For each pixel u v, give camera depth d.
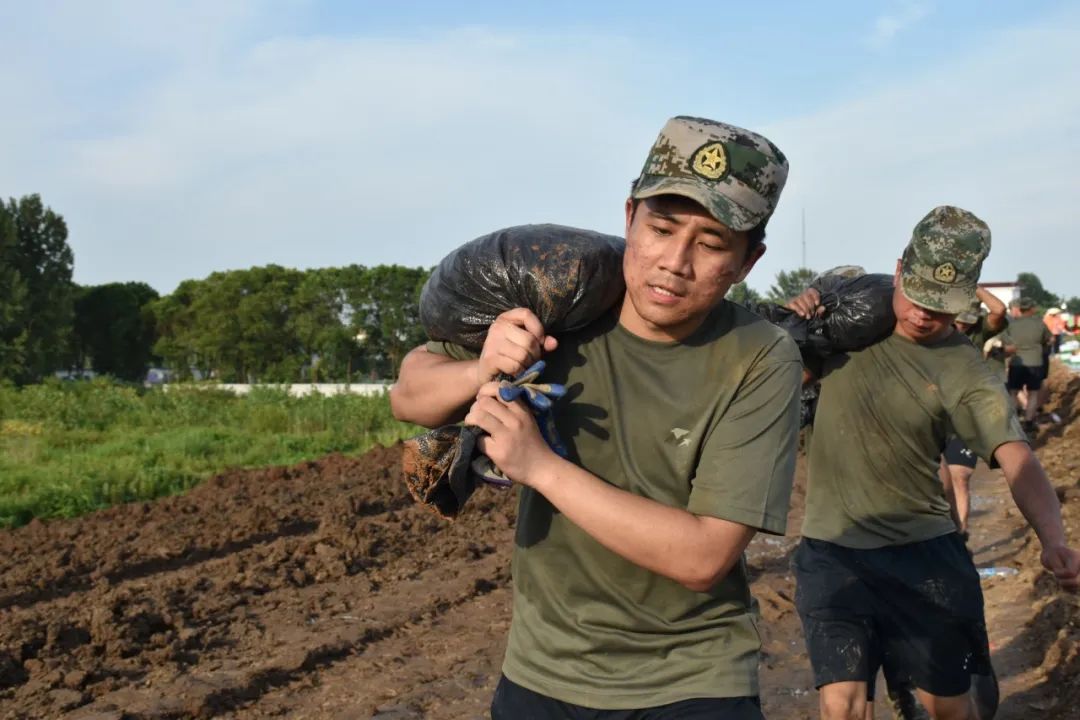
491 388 2.29
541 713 2.48
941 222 3.85
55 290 55.16
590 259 2.39
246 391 32.59
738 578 2.51
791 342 2.47
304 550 8.48
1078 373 26.14
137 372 75.38
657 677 2.41
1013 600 7.17
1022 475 3.79
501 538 9.30
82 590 7.75
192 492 12.11
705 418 2.39
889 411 4.04
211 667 5.91
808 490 4.22
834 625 3.93
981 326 8.86
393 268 62.88
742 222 2.14
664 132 2.24
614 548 2.26
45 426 18.73
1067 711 5.01
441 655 6.23
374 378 65.06
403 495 11.41
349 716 5.29
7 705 5.28
